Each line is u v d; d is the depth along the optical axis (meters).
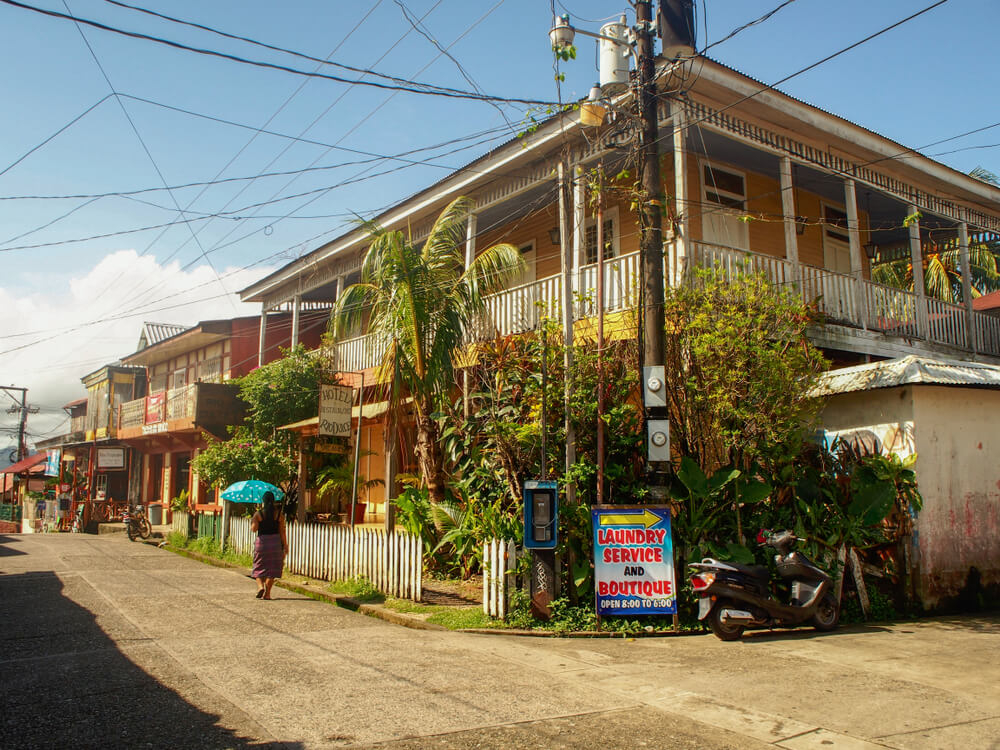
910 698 5.89
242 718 5.29
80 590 11.55
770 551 9.35
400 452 16.94
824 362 10.14
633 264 12.28
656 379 9.38
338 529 12.49
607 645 8.10
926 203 16.05
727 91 12.26
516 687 6.21
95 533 28.17
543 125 13.23
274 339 26.27
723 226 14.45
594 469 9.75
